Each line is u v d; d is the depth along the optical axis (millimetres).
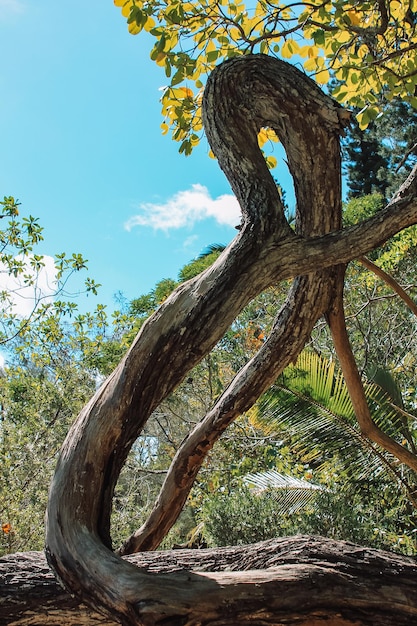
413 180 2152
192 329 1984
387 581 2062
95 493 1936
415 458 3137
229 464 8086
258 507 6645
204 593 1790
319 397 5477
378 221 2078
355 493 6348
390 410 5484
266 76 2305
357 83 3771
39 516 7355
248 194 2189
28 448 7715
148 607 1725
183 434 10992
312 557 2125
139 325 9586
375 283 9109
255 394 2818
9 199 6863
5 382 8258
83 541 1862
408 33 4055
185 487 3100
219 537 6648
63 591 2170
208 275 2047
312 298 2611
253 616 1821
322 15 3342
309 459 6145
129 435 2002
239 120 2316
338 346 2863
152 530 3166
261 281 2045
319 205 2344
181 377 2012
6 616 2143
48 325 8688
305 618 1891
